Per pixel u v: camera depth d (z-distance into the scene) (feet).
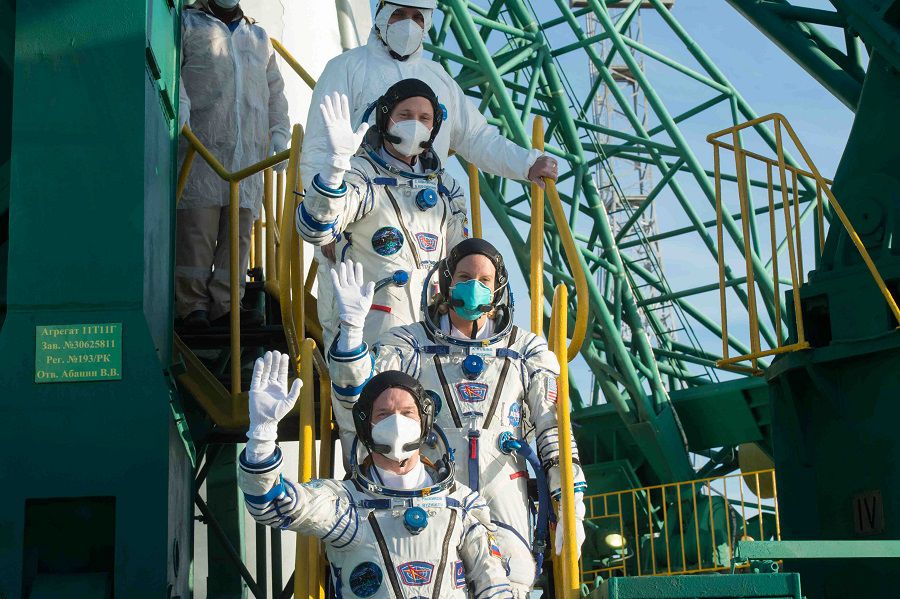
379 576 15.92
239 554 32.65
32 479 19.99
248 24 30.14
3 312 23.76
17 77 21.53
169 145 24.47
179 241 27.53
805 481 27.09
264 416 15.70
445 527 16.21
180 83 26.05
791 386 27.25
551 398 18.72
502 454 18.25
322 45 42.39
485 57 52.95
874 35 28.43
